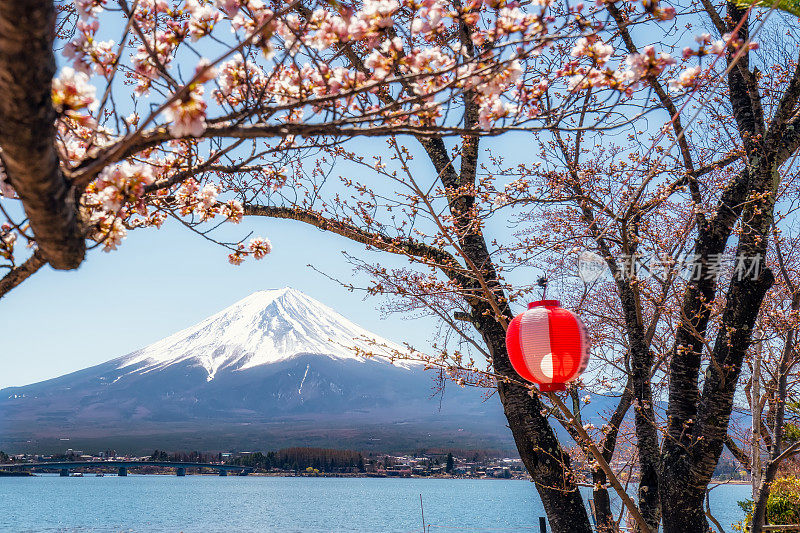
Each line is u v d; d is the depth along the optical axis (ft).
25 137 6.43
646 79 9.76
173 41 9.14
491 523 257.96
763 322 25.09
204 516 345.31
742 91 20.57
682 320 18.90
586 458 22.24
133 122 10.69
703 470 18.84
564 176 21.20
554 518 20.66
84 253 8.67
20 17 5.62
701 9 19.67
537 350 16.29
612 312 27.32
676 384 20.40
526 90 10.23
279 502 469.98
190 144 9.18
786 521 34.09
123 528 279.28
